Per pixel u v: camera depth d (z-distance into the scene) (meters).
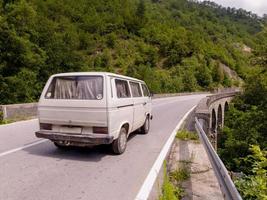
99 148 7.09
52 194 4.19
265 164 5.10
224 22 199.62
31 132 9.07
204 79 86.75
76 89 6.07
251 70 23.59
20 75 26.94
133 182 4.79
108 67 80.31
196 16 184.62
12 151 6.55
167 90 68.81
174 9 189.62
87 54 84.06
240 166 16.12
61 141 6.04
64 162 5.81
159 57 97.38
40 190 4.32
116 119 6.12
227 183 3.31
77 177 4.94
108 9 119.12
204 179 4.88
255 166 5.29
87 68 39.62
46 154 6.38
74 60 37.12
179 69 89.19
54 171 5.21
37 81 30.69
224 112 41.00
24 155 6.24
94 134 5.84
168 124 12.23
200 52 103.88
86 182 4.72
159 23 125.75
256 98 25.83
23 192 4.22
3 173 5.01
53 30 36.72
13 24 28.39
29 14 31.88
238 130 23.62
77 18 97.06
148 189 4.50
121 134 6.61
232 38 166.38
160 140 8.44
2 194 4.13
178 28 132.25
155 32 110.00
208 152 5.30
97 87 5.93
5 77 26.06
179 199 4.03
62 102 6.04
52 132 6.12
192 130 10.12
